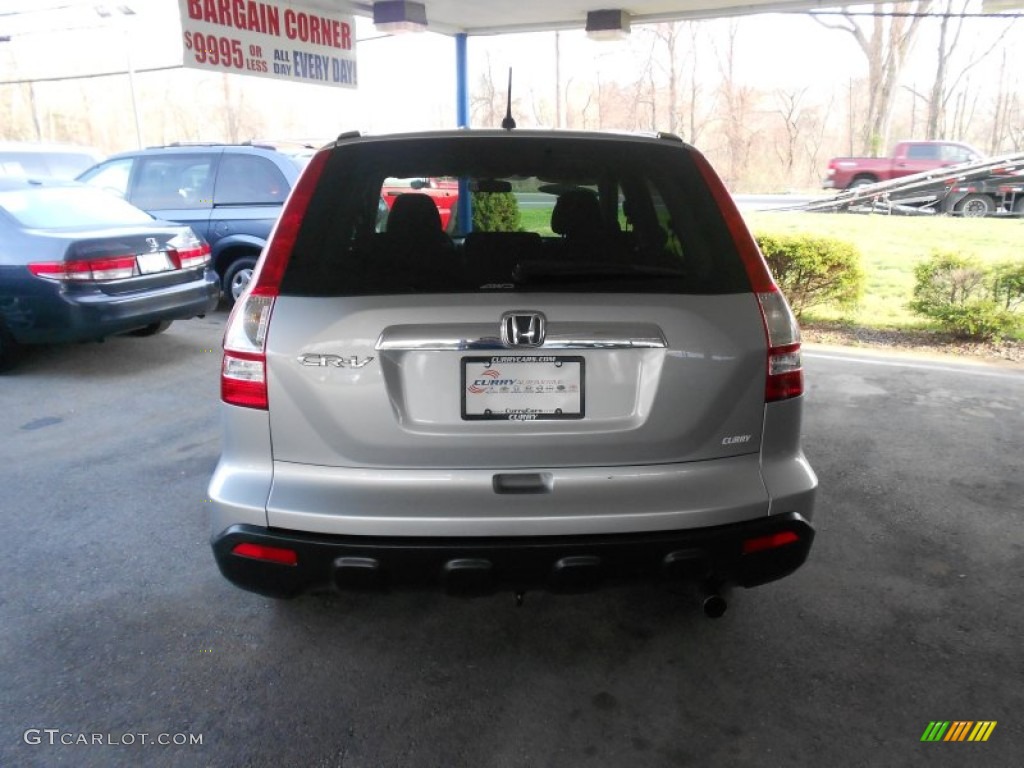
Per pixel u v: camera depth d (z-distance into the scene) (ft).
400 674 8.21
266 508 6.95
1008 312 23.62
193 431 15.78
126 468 13.80
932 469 13.85
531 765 6.94
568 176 8.13
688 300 6.97
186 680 8.09
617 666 8.36
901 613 9.36
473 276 6.97
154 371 20.26
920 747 7.16
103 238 19.02
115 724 7.43
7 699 7.77
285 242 7.16
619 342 6.79
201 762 6.95
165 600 9.61
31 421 16.37
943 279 24.75
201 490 12.89
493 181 8.82
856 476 13.53
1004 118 121.49
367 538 6.87
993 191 59.93
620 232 7.97
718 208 7.52
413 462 6.88
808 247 25.66
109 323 18.90
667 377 6.88
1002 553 10.85
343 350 6.74
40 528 11.50
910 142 71.26
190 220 26.30
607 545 6.84
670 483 7.02
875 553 10.84
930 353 23.00
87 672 8.21
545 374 6.82
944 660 8.46
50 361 21.18
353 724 7.45
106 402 17.67
